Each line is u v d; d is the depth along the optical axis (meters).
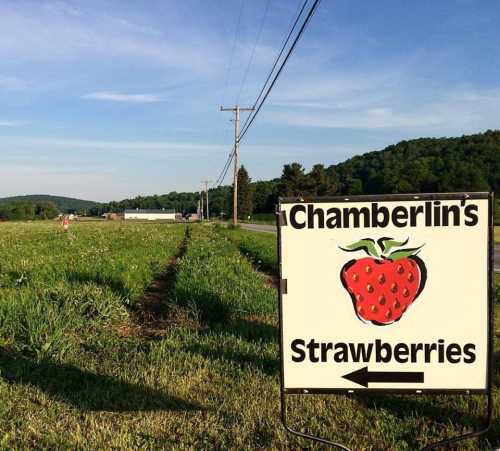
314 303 3.39
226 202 134.50
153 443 3.86
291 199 3.37
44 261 14.30
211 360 5.77
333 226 3.36
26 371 5.39
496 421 4.14
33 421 4.24
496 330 7.09
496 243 28.36
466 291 3.30
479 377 3.32
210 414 4.36
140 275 11.52
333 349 3.40
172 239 30.83
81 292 8.37
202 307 8.01
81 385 5.08
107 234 34.00
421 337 3.34
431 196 3.28
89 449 3.77
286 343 3.42
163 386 4.96
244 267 13.25
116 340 6.74
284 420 3.46
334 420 4.26
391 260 3.33
